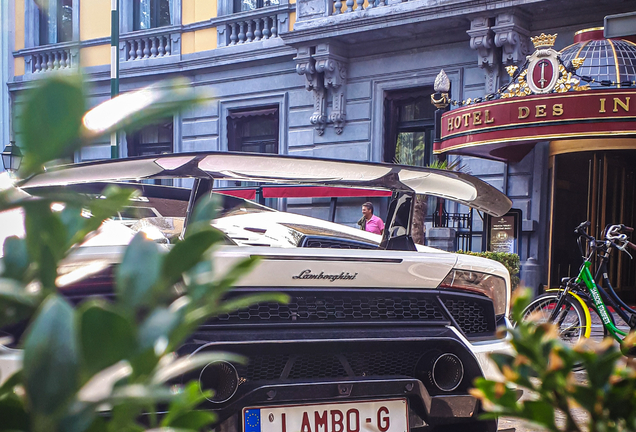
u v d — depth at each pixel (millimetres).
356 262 2186
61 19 16688
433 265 2346
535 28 11305
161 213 2984
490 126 9758
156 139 15562
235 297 2051
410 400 2250
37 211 386
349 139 13398
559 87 9359
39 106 286
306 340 2076
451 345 2318
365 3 12875
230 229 2924
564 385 509
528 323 542
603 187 10930
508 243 10844
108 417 1630
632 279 11086
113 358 317
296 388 2041
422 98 12812
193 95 321
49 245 386
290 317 2121
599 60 10398
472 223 11727
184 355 1910
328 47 13000
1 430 348
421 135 12844
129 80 15953
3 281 372
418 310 2361
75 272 482
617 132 8891
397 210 2828
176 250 377
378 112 13094
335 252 2223
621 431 518
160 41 15625
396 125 13094
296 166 2209
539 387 524
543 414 498
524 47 11305
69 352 306
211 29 15070
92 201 396
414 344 2264
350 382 2111
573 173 10953
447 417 2303
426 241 11305
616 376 511
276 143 14391
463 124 10141
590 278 5715
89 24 16281
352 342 2146
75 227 400
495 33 11242
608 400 505
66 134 291
